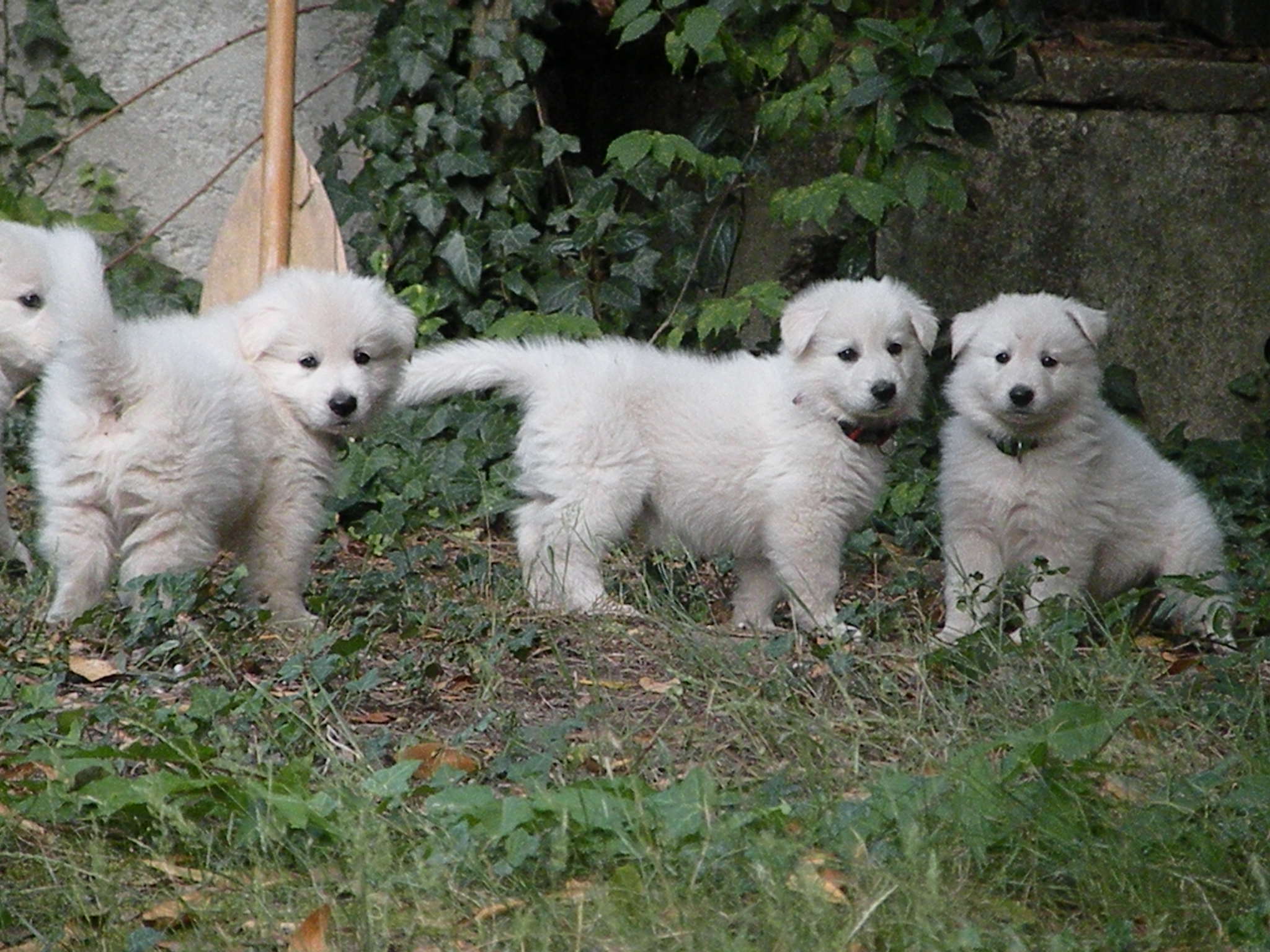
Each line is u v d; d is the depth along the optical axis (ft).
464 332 42.86
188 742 18.66
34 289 31.40
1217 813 18.37
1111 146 44.83
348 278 29.78
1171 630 31.37
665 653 25.93
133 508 25.67
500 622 26.58
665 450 30.58
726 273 43.60
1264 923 16.40
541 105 44.39
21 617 25.61
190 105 44.45
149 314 42.09
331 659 22.79
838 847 16.90
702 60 40.63
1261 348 45.29
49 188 43.93
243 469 27.40
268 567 28.35
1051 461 29.99
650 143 40.16
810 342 29.63
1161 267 45.19
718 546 31.14
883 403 29.07
